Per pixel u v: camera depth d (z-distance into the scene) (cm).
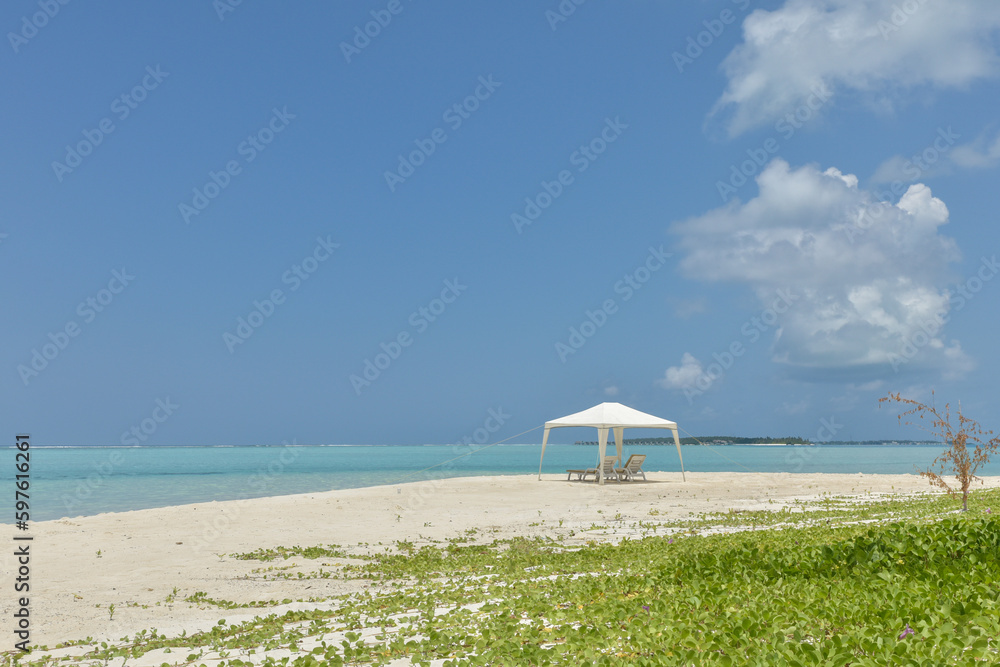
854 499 2005
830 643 428
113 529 1479
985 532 748
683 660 440
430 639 576
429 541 1355
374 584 982
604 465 2650
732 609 568
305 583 991
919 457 7744
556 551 1196
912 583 595
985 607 486
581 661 470
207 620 780
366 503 1966
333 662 531
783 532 1198
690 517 1630
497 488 2409
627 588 731
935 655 395
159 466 5359
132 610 830
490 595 793
